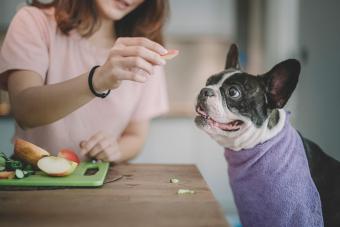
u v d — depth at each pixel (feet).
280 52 9.61
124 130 5.21
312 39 9.59
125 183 3.34
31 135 4.66
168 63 9.76
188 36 9.75
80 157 4.69
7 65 4.13
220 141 4.05
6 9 9.34
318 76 9.54
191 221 2.37
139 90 5.03
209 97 3.95
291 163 3.69
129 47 3.17
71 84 3.43
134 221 2.36
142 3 4.83
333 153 9.62
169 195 2.95
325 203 3.81
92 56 4.75
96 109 4.77
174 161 9.84
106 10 4.53
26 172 3.29
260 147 3.78
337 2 9.52
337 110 9.57
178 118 9.78
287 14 9.60
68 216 2.43
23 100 3.67
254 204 3.80
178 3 9.83
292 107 9.45
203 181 3.45
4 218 2.39
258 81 4.01
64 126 4.68
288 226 3.61
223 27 9.93
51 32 4.61
